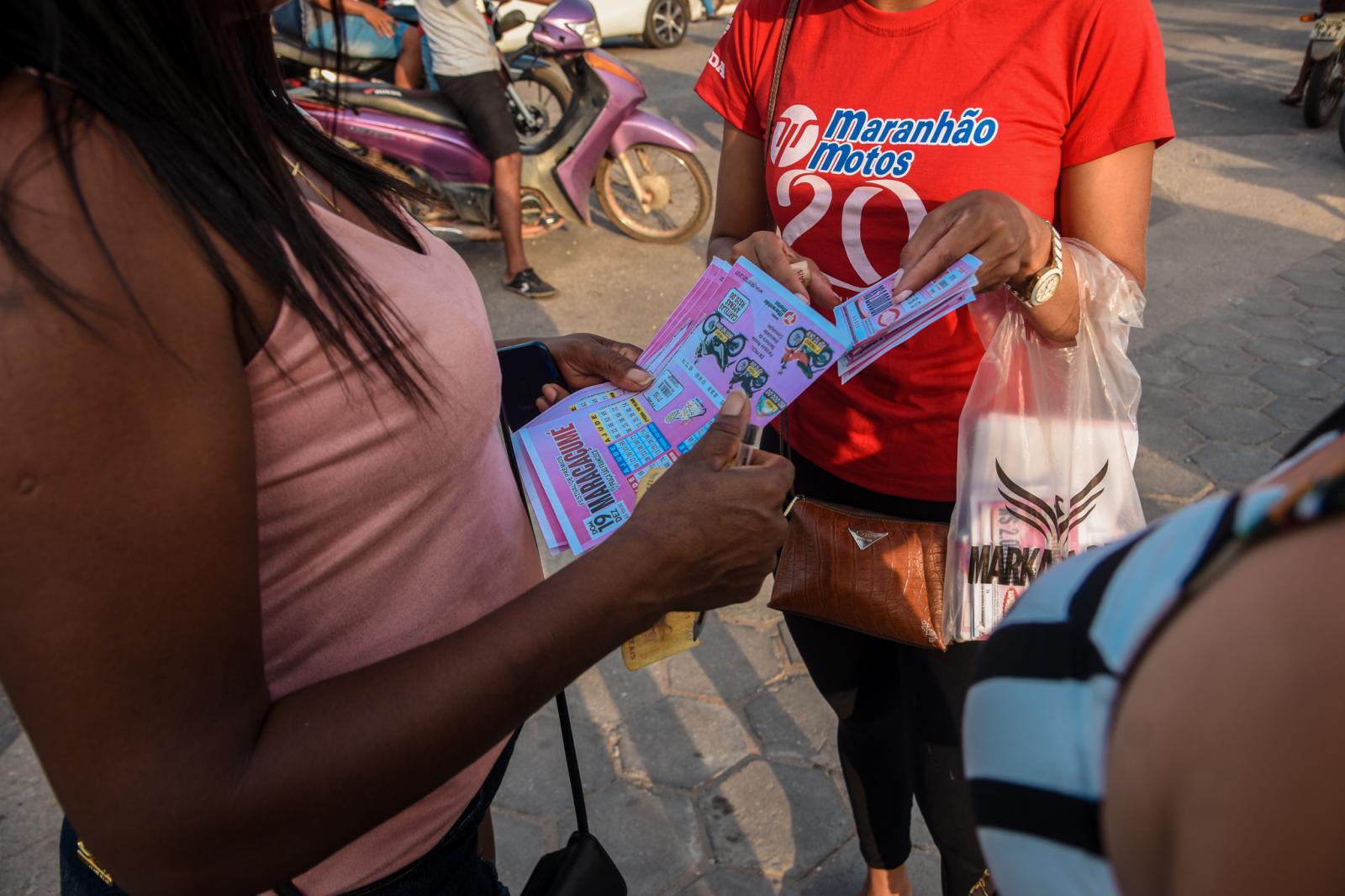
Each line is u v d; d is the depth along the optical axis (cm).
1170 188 580
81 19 63
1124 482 142
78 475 56
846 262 154
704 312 129
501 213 458
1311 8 1055
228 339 65
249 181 70
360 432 78
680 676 261
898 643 159
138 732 60
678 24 941
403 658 74
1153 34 129
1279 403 374
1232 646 41
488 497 100
